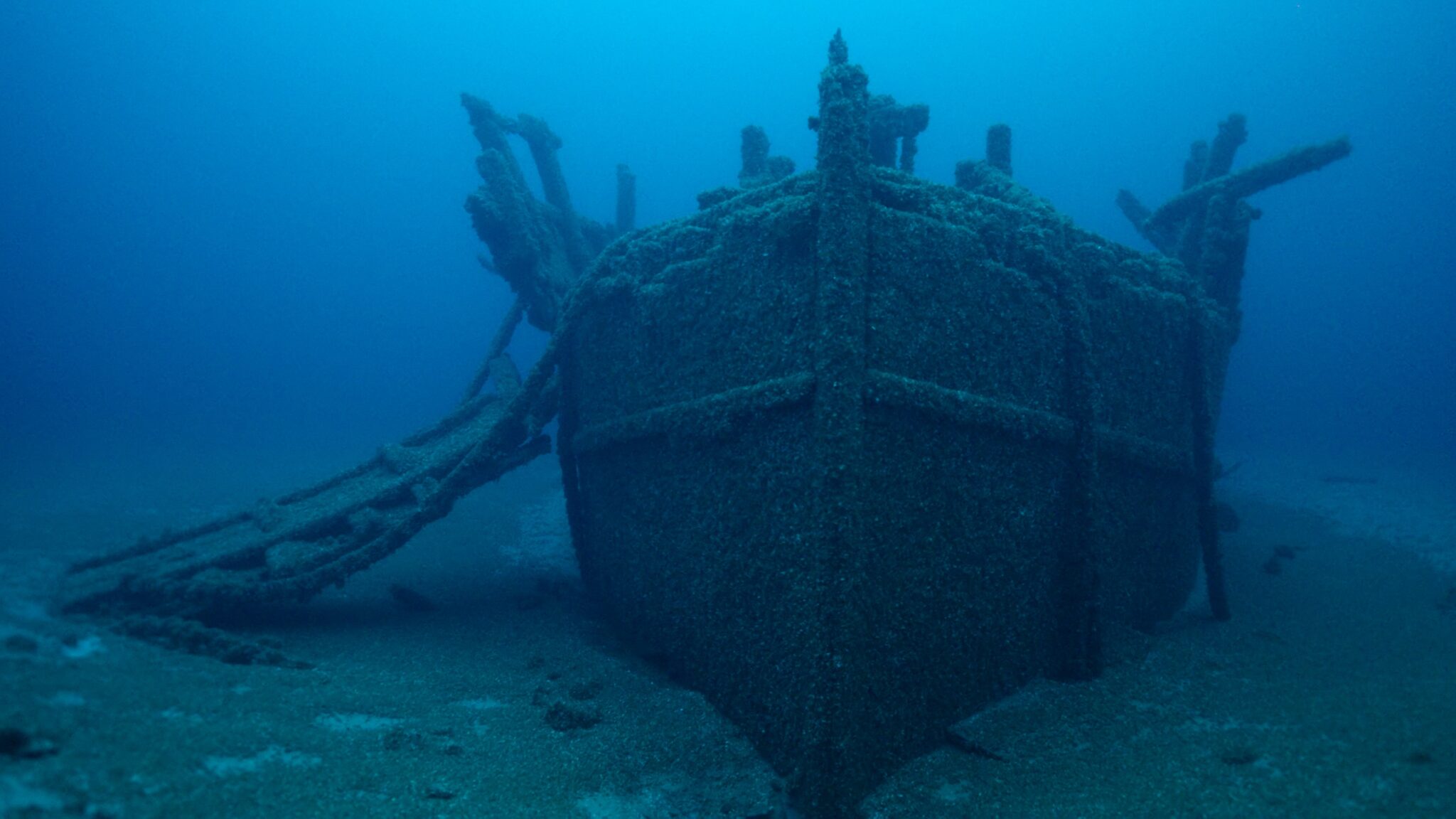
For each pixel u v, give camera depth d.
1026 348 9.37
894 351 8.10
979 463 8.76
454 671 10.23
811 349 8.01
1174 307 11.70
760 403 8.29
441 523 19.39
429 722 8.48
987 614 8.78
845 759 7.04
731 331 9.20
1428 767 7.12
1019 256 9.74
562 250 16.69
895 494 7.95
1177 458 11.73
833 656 7.12
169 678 8.13
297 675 9.27
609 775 7.73
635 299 10.95
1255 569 14.78
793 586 7.76
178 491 22.61
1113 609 10.62
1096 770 7.57
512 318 17.03
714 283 9.55
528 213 15.35
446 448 13.55
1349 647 10.97
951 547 8.45
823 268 7.79
